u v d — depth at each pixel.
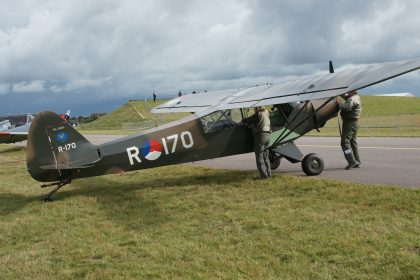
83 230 6.29
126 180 10.69
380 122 29.14
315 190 7.86
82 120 88.62
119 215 7.09
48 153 8.33
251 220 6.19
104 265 4.92
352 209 6.38
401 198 6.75
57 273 4.78
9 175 12.88
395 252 4.61
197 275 4.43
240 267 4.54
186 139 9.30
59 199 8.62
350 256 4.64
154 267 4.72
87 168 8.54
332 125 30.42
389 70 6.67
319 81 7.87
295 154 9.98
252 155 15.18
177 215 6.89
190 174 11.06
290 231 5.61
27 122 27.89
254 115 9.77
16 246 5.80
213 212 6.89
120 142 8.83
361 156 12.74
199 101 12.52
